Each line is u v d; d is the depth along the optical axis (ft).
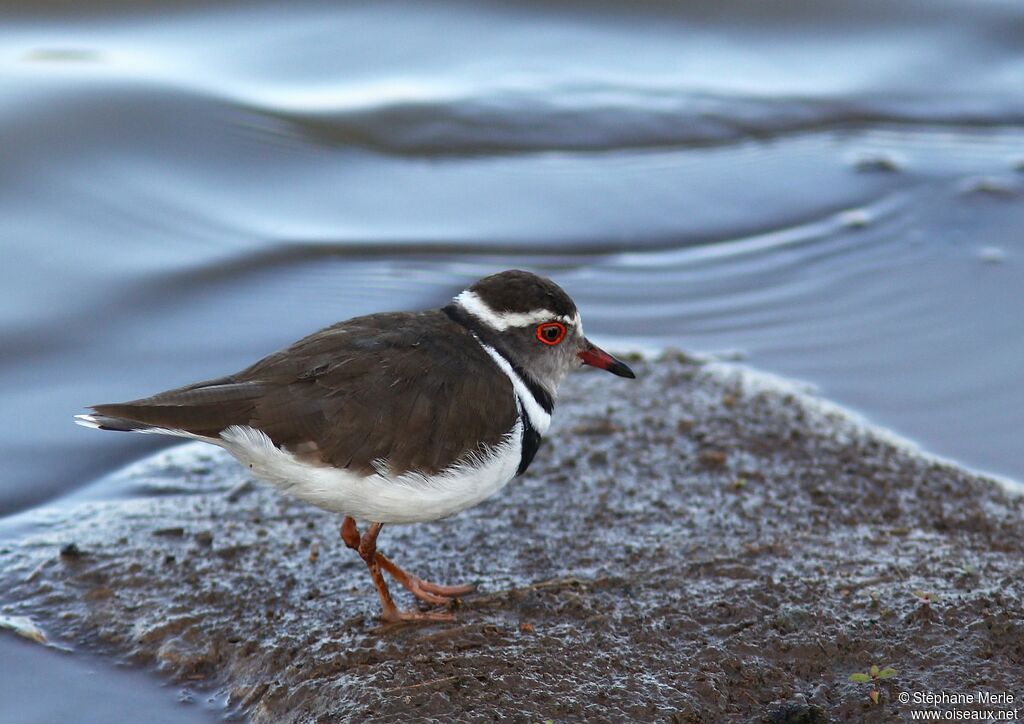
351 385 30.04
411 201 57.88
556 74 67.41
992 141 63.82
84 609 33.17
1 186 55.57
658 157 61.93
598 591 33.22
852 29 72.90
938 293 51.55
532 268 53.57
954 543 35.50
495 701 28.76
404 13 71.77
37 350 46.96
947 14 72.69
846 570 33.81
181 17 69.87
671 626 31.53
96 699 30.22
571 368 35.19
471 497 31.55
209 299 50.62
